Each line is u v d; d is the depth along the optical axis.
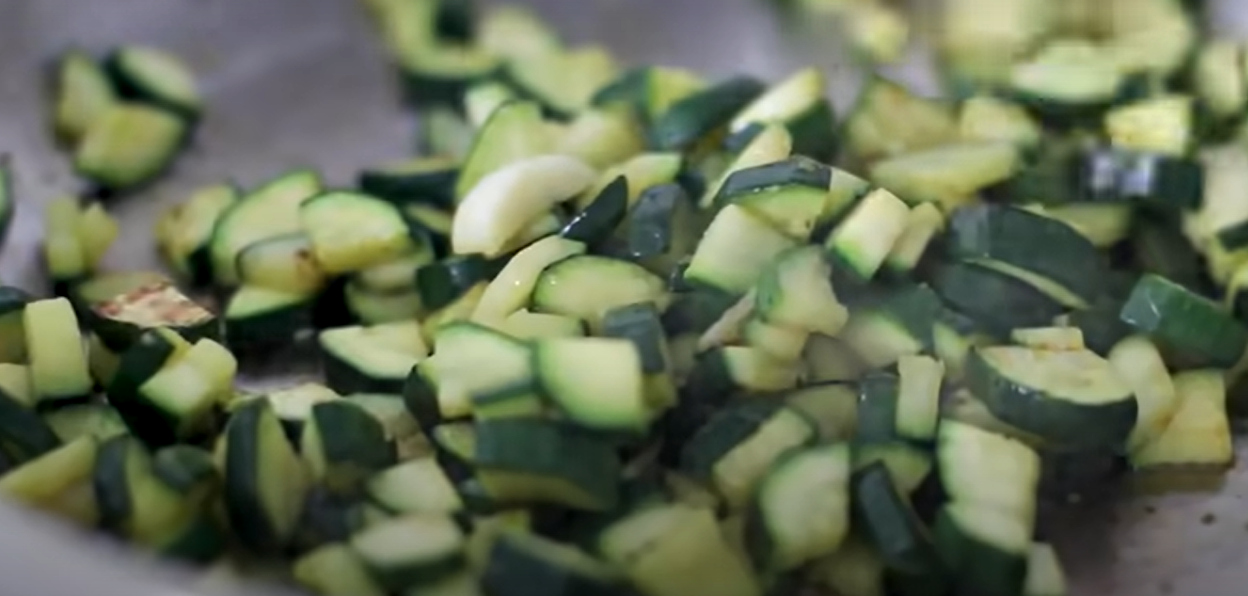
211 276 0.44
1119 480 0.39
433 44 0.50
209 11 0.50
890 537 0.34
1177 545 0.38
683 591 0.34
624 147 0.44
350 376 0.39
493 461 0.34
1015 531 0.35
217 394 0.38
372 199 0.42
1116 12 0.48
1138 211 0.43
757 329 0.38
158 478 0.34
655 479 0.36
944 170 0.42
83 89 0.47
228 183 0.47
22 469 0.35
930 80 0.48
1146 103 0.44
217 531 0.35
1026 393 0.37
